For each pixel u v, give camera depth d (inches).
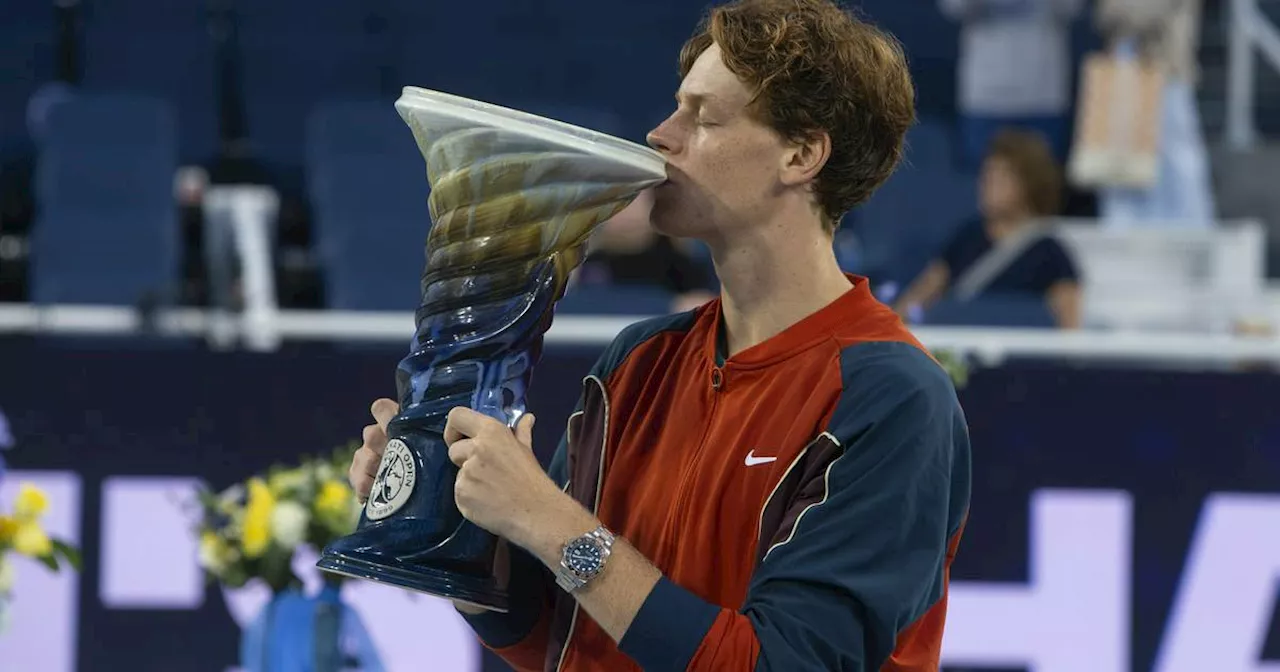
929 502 248.2
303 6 1106.1
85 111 897.5
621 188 246.7
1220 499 575.8
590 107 1101.1
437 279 248.4
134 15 1079.6
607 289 733.3
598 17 1141.7
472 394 248.5
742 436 258.4
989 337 652.7
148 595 542.3
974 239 793.6
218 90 1059.9
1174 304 847.1
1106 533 573.3
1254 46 1201.4
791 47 255.8
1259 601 575.2
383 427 269.9
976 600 567.8
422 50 1106.7
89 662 538.0
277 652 426.3
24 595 535.2
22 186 959.6
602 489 274.5
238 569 435.5
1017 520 570.3
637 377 283.0
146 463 546.9
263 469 553.0
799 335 262.5
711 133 259.4
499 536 256.1
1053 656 569.0
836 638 238.7
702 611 239.9
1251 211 1050.1
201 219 898.7
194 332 657.0
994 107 1010.1
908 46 1138.0
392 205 905.5
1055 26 1010.7
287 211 956.6
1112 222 946.1
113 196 866.1
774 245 263.0
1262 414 577.3
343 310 805.2
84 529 543.2
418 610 540.4
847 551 242.7
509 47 1117.1
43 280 819.4
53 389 544.7
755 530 254.2
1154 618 571.8
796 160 259.4
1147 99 926.4
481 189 243.6
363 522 252.8
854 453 247.4
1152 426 575.2
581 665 266.4
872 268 882.8
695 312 289.0
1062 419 573.9
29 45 1059.9
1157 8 974.4
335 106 947.3
